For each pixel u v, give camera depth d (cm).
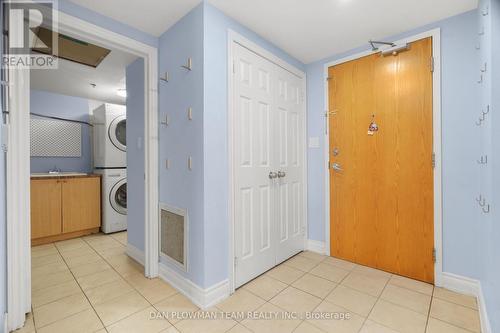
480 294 162
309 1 167
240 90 193
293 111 255
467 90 179
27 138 153
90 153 400
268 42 222
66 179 317
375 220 224
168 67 198
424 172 198
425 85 197
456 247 184
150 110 206
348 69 240
